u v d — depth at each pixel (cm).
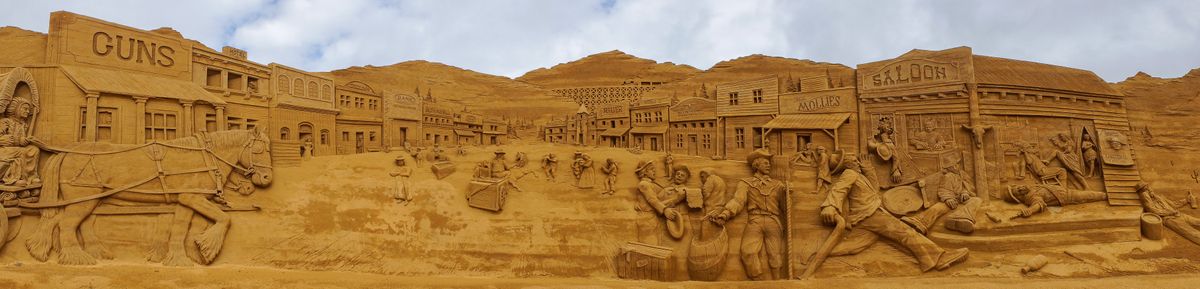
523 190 1122
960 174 1022
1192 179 1020
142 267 928
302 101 1223
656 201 1051
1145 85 1095
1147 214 980
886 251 979
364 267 991
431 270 994
